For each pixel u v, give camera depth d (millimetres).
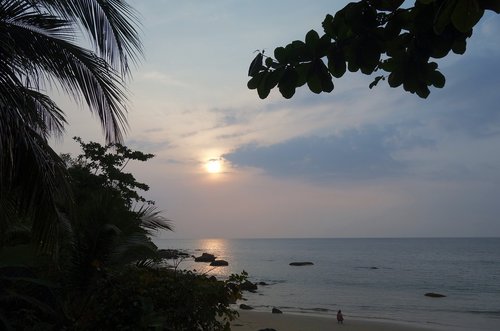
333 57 1937
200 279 7188
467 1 1386
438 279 58469
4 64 5562
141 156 21531
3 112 5207
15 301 7223
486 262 95562
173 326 6496
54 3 6102
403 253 139375
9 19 5957
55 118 7574
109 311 6465
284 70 1990
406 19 1837
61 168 6008
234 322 20531
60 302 7062
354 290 45781
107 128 6469
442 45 1843
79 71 6023
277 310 26781
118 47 6531
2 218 6160
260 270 71188
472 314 30688
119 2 6340
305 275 63812
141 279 6875
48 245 5988
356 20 1846
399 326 24000
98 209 7809
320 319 24812
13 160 5398
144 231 9211
